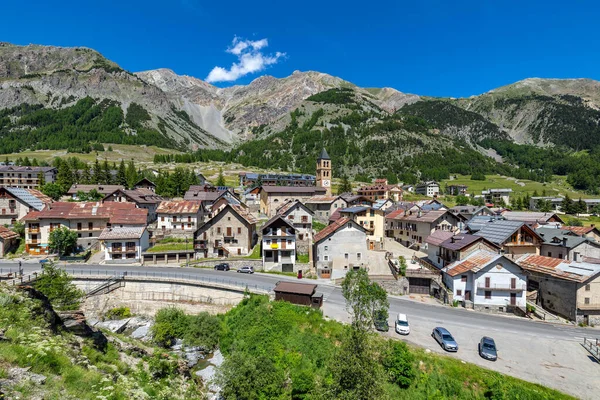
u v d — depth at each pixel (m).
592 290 47.06
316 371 36.44
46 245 70.56
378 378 27.62
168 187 144.88
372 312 40.44
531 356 37.09
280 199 114.50
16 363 17.31
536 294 53.91
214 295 52.44
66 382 17.98
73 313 28.72
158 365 30.45
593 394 31.25
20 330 20.62
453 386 32.38
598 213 150.88
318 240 64.12
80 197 109.25
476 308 49.91
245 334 43.34
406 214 90.56
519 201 168.88
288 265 66.44
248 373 33.97
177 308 52.31
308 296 47.25
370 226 81.44
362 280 38.75
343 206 104.06
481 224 75.00
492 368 34.62
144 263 66.69
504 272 49.69
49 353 19.08
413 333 41.22
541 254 65.38
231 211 72.81
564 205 155.88
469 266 51.44
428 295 56.00
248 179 192.38
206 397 33.12
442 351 37.25
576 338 41.53
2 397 14.41
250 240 76.56
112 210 76.44
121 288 54.16
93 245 72.69
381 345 34.88
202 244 71.69
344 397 26.39
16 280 48.50
